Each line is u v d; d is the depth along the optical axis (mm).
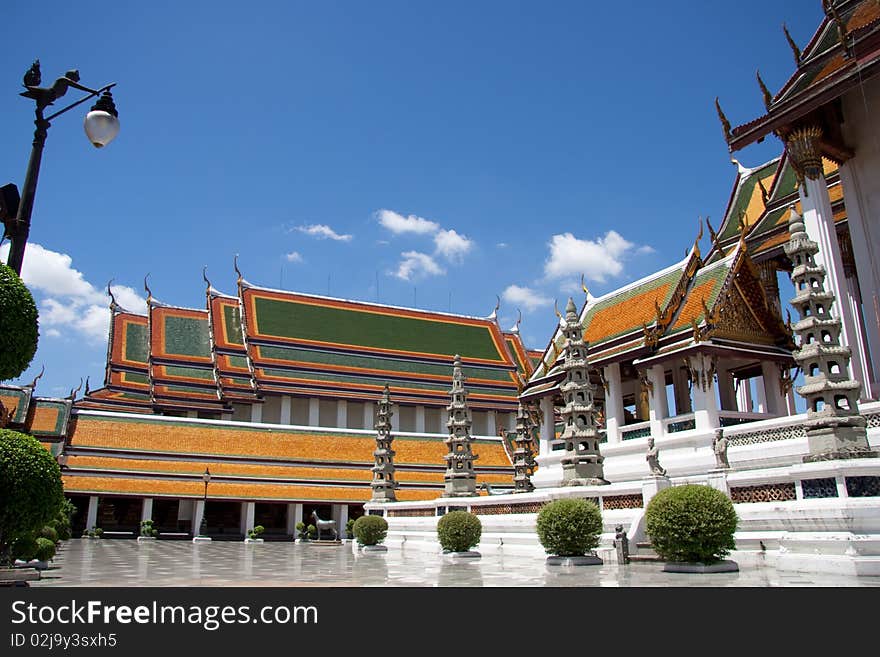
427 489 60125
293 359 71375
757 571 16250
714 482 20188
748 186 43062
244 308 73000
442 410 76625
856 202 30234
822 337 18750
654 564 18547
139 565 24797
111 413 55844
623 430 34062
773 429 26922
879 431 22875
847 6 29828
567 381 26938
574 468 25891
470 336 85250
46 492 13656
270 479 55781
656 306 32625
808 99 27812
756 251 35812
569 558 19719
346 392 70625
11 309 12672
